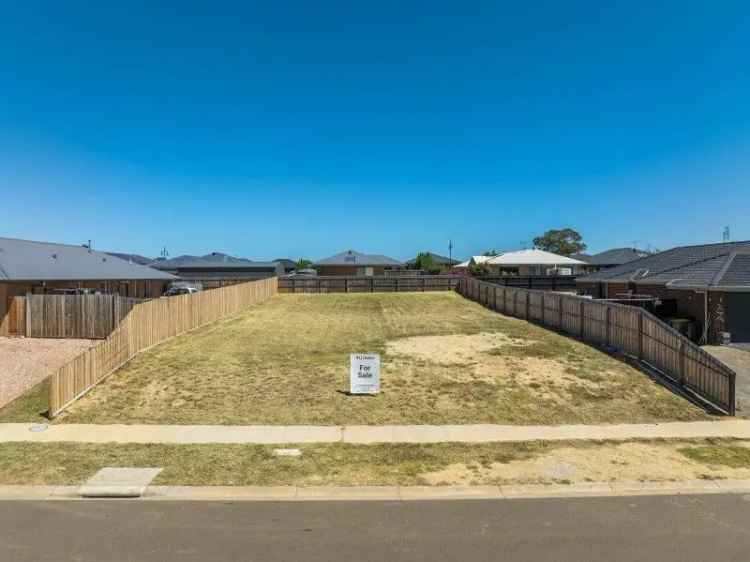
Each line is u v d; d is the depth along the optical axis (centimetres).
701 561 607
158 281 4556
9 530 692
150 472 896
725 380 1293
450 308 3528
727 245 2842
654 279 2598
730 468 925
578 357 1769
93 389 1450
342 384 1491
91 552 629
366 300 4122
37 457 975
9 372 1939
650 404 1332
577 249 9881
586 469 916
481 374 1580
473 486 839
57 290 3181
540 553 625
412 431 1137
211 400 1358
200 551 631
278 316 3080
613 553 625
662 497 805
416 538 665
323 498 798
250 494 811
